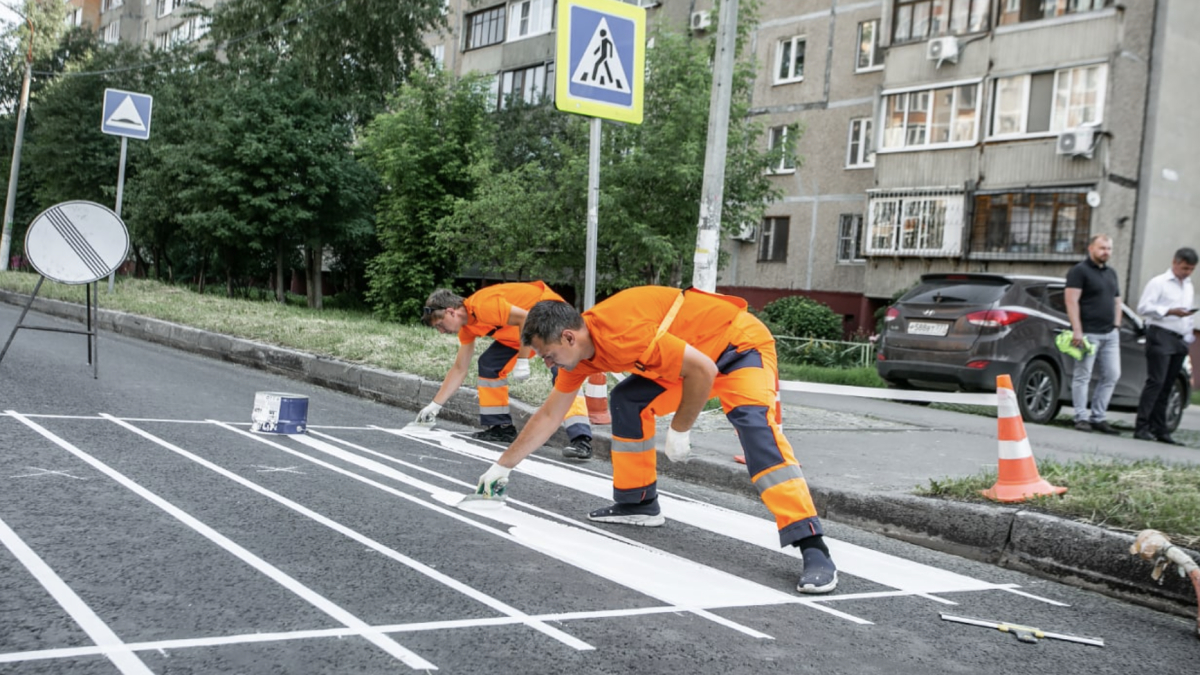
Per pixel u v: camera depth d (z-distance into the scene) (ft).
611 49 25.23
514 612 11.76
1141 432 32.01
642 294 14.83
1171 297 31.42
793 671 10.57
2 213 136.46
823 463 22.21
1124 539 14.74
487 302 22.74
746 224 65.31
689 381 14.20
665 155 60.64
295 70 80.02
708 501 19.94
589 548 15.06
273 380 35.88
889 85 81.51
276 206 76.54
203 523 14.61
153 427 22.44
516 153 93.56
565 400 16.34
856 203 88.17
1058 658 11.69
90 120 103.91
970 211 76.07
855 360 69.31
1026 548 15.97
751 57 63.98
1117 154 69.82
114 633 10.14
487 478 16.84
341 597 11.82
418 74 75.92
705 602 12.82
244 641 10.17
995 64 75.10
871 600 13.60
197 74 102.42
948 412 37.09
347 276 111.34
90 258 30.32
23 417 21.97
